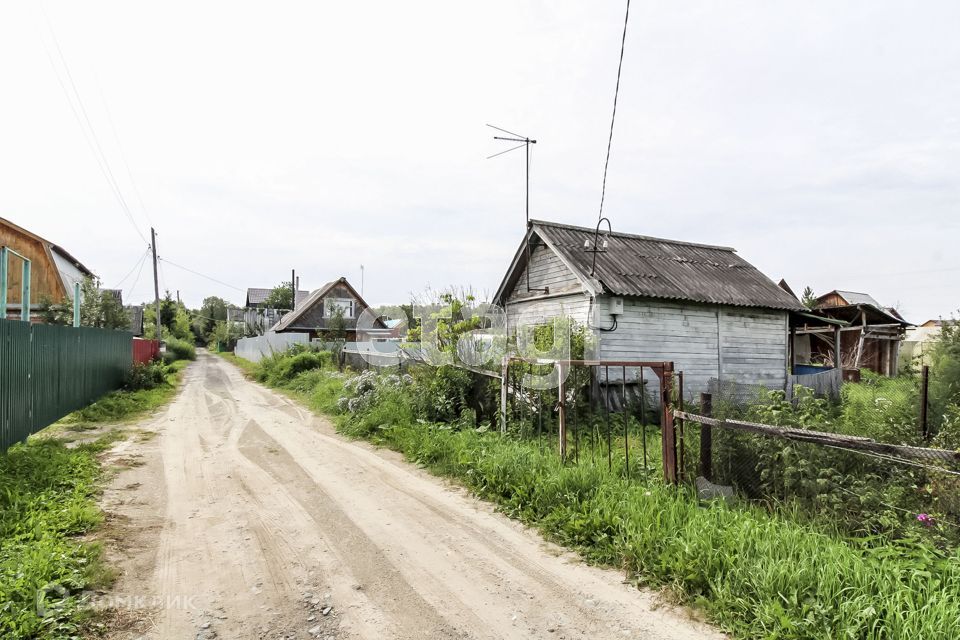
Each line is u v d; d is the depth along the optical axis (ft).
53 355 31.73
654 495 14.84
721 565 11.16
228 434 30.09
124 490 18.78
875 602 9.19
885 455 11.61
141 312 129.39
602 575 12.14
